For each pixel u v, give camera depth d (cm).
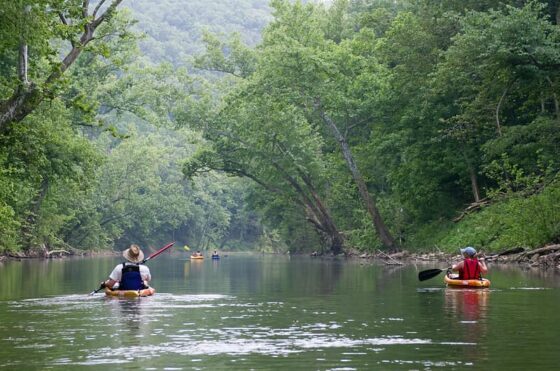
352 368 872
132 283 1892
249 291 2052
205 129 6431
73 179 4078
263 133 5969
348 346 1025
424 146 4616
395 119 4978
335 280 2541
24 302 1705
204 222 13500
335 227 6291
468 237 4003
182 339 1098
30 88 2383
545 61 3475
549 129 3681
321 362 909
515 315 1355
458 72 3953
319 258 6012
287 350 995
